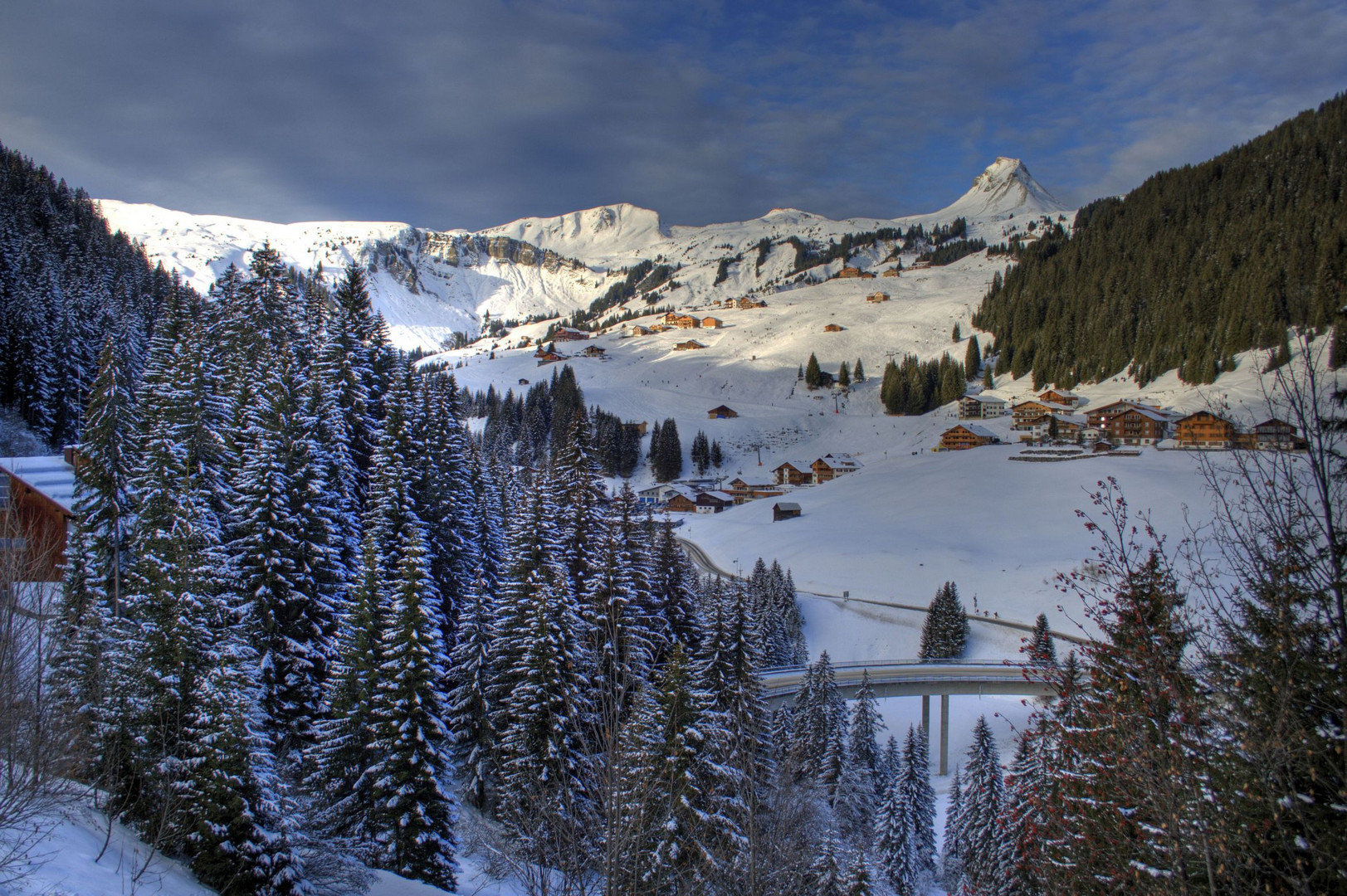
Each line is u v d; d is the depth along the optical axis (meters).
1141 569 12.60
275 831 21.08
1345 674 9.68
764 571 87.25
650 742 22.80
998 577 89.06
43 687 20.73
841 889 25.33
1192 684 11.52
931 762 63.12
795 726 48.28
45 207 134.50
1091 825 12.61
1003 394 192.38
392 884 24.69
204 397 35.84
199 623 22.62
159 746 21.20
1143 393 158.62
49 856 16.33
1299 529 10.64
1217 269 167.50
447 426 49.78
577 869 18.84
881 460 160.12
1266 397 10.32
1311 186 180.12
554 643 29.88
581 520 48.78
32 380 84.69
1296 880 9.63
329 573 34.62
